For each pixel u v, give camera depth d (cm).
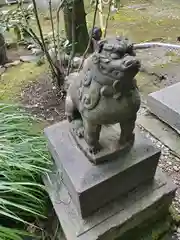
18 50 298
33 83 243
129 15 353
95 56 85
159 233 135
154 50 275
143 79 237
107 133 121
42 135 160
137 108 99
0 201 120
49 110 212
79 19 226
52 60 217
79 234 113
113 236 120
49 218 139
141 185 127
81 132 120
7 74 258
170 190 126
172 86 201
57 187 131
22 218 136
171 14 348
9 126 153
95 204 116
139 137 127
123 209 120
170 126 188
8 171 129
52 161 140
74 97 109
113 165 114
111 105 93
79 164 116
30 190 134
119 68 81
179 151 173
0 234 116
